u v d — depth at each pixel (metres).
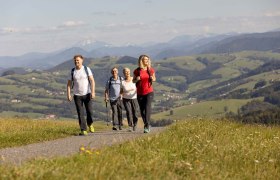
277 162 10.18
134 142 10.84
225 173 8.41
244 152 10.62
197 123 16.12
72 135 16.77
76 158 8.38
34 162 8.03
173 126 15.91
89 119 17.48
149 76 16.19
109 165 7.72
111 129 20.84
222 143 11.66
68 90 16.88
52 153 11.01
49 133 16.58
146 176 7.55
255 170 8.99
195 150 10.35
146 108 16.19
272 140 13.51
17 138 14.78
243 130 15.59
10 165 7.95
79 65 16.78
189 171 8.10
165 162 8.52
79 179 6.83
